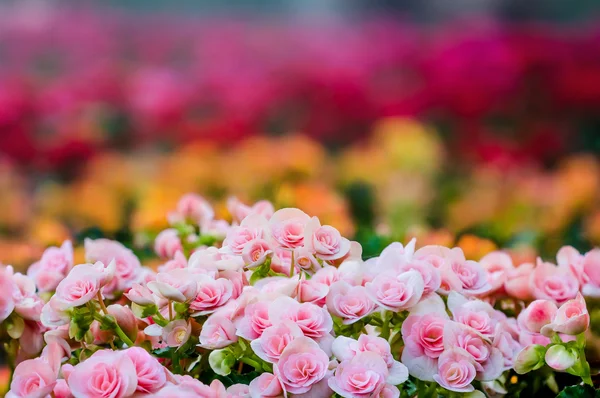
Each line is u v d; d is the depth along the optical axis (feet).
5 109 15.39
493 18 35.81
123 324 4.67
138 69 26.03
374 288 4.58
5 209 12.65
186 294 4.50
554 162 17.42
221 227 5.73
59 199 12.31
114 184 12.66
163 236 5.69
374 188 12.39
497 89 17.87
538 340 4.84
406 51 21.83
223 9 38.73
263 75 20.08
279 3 39.24
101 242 5.05
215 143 16.72
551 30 23.15
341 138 18.63
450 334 4.50
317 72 19.25
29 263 7.75
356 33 28.58
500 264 5.42
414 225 9.97
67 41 28.02
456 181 14.42
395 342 4.73
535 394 5.14
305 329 4.41
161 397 4.15
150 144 18.01
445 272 4.80
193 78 21.16
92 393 4.14
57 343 4.51
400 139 13.83
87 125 17.16
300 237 4.66
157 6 36.86
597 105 18.26
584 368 4.64
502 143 16.66
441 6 37.70
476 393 4.52
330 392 4.33
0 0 29.40
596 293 4.97
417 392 4.70
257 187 11.96
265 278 4.78
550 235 9.76
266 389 4.31
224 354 4.59
